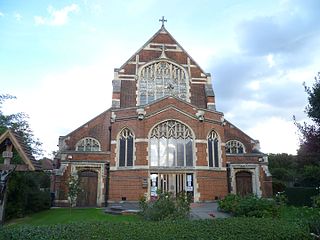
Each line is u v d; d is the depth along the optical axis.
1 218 9.63
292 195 27.56
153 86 31.91
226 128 33.00
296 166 45.66
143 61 32.56
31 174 22.48
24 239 7.30
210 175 24.73
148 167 23.73
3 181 9.84
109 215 19.16
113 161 24.92
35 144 28.20
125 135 25.34
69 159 26.64
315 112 17.08
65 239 7.14
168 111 25.14
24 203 20.61
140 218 16.33
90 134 29.88
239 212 16.83
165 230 8.05
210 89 32.31
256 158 30.48
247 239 7.55
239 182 30.28
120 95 30.78
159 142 24.66
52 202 25.98
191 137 25.03
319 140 16.45
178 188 23.89
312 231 9.03
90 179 26.92
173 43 33.91
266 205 16.55
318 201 17.94
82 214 19.97
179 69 32.91
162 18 34.66
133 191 23.53
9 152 10.16
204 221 9.27
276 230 8.16
